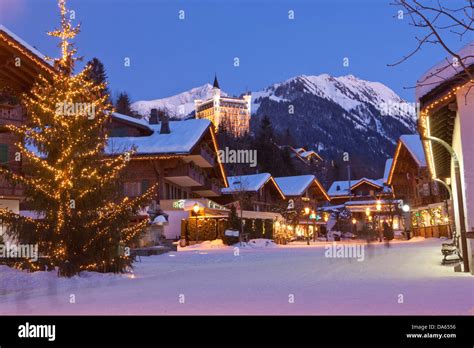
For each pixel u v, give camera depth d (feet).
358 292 37.09
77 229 57.11
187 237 158.71
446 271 53.52
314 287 41.42
